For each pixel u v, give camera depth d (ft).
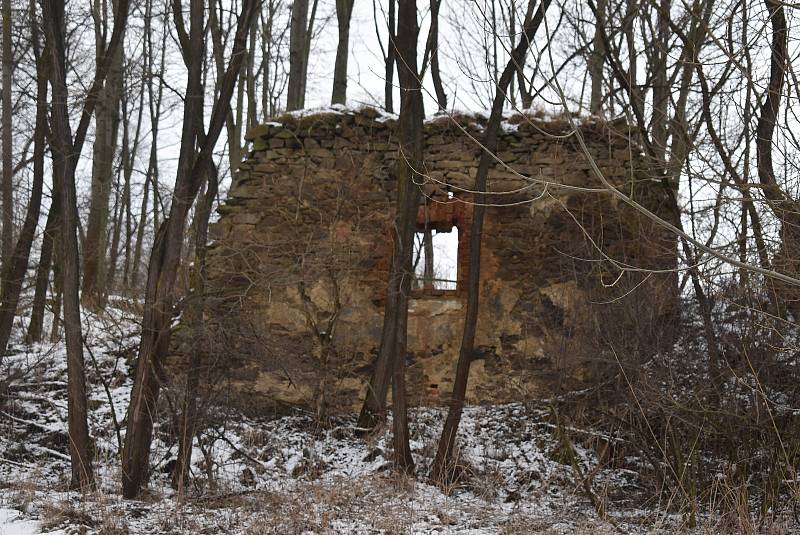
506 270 36.24
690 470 24.82
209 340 28.76
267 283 33.96
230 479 27.58
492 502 26.45
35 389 34.94
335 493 24.86
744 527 22.26
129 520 21.95
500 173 36.78
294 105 52.26
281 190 36.70
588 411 30.07
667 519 24.16
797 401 24.09
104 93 38.47
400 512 23.62
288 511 22.99
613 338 26.71
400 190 30.55
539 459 30.27
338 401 34.91
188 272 32.48
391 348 32.45
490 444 31.96
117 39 29.35
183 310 29.27
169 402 27.32
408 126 30.04
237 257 35.78
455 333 36.11
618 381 26.94
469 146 37.09
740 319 24.58
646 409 26.03
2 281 35.68
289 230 36.47
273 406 34.60
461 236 36.55
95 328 40.45
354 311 36.17
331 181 36.70
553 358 32.27
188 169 25.48
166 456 26.73
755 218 23.94
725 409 24.23
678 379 25.22
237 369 34.73
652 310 26.07
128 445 24.72
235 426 32.32
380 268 36.42
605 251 34.94
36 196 33.35
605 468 28.94
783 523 22.97
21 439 31.65
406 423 28.66
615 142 35.88
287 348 34.45
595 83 50.26
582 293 32.40
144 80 39.75
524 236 36.35
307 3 53.42
